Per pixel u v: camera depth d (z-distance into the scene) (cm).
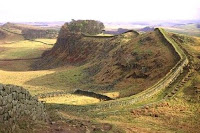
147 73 5875
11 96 1438
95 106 3325
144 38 7769
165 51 6412
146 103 3784
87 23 15275
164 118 3080
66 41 13638
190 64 5262
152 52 6619
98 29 15588
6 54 16025
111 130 1958
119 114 3125
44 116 1936
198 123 2909
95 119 2644
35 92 6262
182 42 6912
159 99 4000
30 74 9425
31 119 1669
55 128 1673
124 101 3666
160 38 7344
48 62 13175
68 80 7831
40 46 18712
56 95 5450
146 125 2695
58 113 2350
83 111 3128
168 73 4966
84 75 8119
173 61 5766
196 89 4116
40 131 1542
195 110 3425
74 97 5134
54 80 8012
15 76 9062
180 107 3550
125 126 2414
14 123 1436
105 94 5100
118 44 9694
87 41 12050
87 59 10769
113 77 6688
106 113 3086
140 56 6681
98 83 6781
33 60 14262
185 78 4666
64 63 11969
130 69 6544
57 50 13788
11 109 1427
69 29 14800
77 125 1889
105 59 8762
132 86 5622
